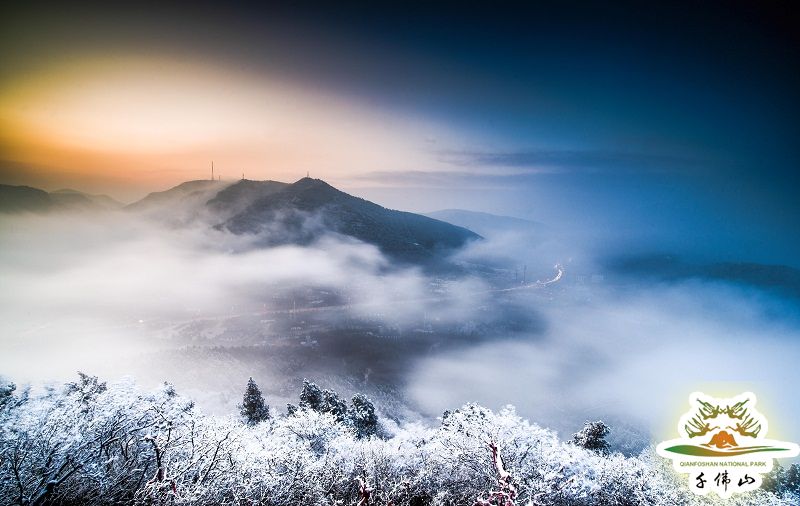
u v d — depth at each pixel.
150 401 16.66
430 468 21.86
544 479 18.78
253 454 17.75
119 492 13.99
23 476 12.33
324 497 17.39
